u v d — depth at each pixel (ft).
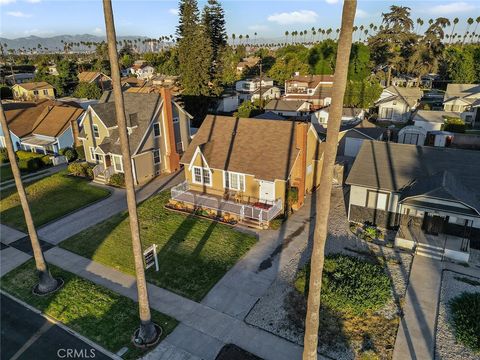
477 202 64.18
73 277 62.95
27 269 66.18
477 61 283.59
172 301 56.18
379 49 277.03
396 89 217.15
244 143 90.07
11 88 271.28
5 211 91.66
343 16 27.68
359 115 176.76
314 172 98.02
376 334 48.37
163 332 49.65
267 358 44.88
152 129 110.01
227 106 220.02
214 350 46.37
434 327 49.44
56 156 130.62
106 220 84.64
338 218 82.02
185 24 209.05
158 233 77.36
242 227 78.89
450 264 63.57
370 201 76.69
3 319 53.31
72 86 302.04
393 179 74.28
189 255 68.64
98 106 113.50
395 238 69.36
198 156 91.20
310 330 37.93
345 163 117.29
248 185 86.38
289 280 60.34
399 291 56.85
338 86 29.14
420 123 158.92
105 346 47.70
